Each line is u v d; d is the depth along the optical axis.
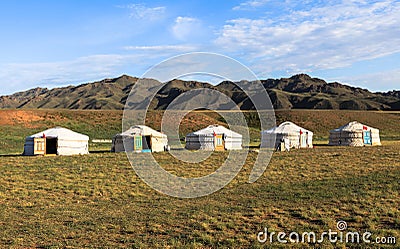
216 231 13.62
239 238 12.75
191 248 11.83
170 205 17.86
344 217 14.78
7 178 24.27
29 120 69.44
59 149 37.56
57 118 72.69
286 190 19.95
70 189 21.48
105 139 62.75
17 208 17.81
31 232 14.01
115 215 16.27
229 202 18.11
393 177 21.66
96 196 20.02
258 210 16.20
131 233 13.71
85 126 70.00
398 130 84.00
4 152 44.94
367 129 47.75
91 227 14.47
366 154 32.25
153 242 12.58
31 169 27.42
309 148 42.25
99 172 26.23
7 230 14.29
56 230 14.20
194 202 18.39
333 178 22.47
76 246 12.37
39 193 20.69
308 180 22.33
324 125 86.38
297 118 89.19
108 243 12.63
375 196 17.70
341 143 47.72
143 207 17.66
